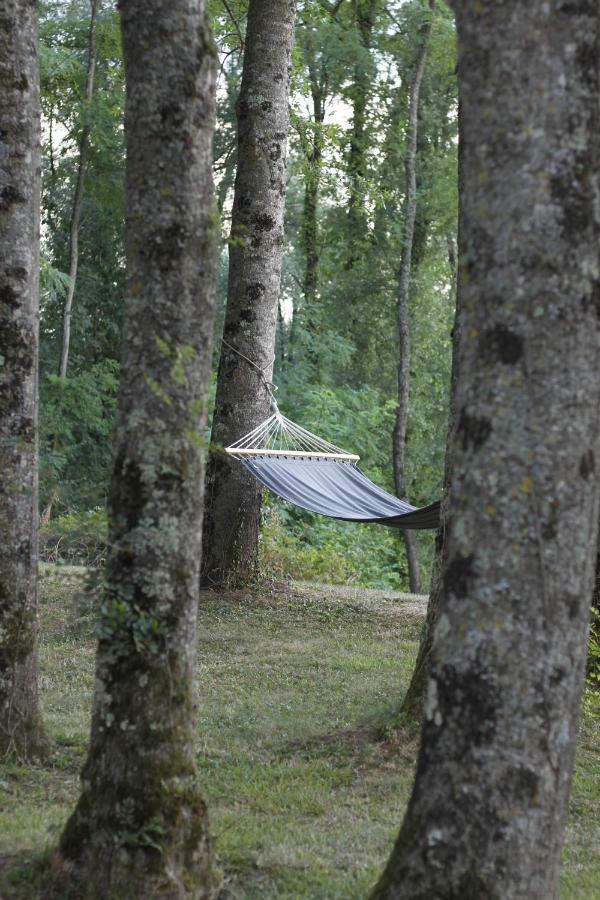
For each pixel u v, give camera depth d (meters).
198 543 4.44
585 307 3.45
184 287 4.29
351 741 7.26
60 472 21.73
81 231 25.88
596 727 7.78
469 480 3.54
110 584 4.33
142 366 4.30
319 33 23.19
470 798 3.52
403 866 3.63
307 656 10.12
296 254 28.53
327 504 11.05
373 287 26.78
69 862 4.29
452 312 27.61
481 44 3.49
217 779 6.44
